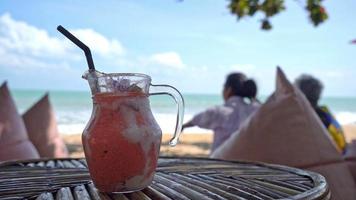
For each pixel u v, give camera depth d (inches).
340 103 1179.3
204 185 40.2
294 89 76.5
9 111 106.7
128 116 35.2
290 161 71.1
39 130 124.7
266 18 183.2
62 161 61.1
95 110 36.2
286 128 73.1
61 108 817.5
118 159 34.6
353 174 75.5
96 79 35.8
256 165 57.3
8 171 48.9
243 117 123.3
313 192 35.4
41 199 34.9
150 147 36.0
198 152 322.0
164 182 41.2
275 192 38.4
